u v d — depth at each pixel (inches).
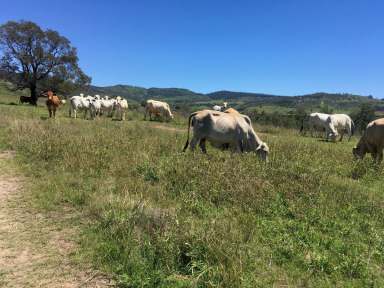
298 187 340.8
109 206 270.1
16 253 211.5
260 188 322.7
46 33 2048.5
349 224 279.3
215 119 452.1
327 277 205.9
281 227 261.6
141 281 182.9
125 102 1122.7
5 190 314.3
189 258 205.5
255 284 189.0
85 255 209.9
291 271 207.9
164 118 1121.4
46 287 181.8
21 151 446.6
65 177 346.0
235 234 236.7
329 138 938.1
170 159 395.9
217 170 354.0
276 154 510.6
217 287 180.9
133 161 393.7
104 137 517.3
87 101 1043.9
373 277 207.9
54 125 633.6
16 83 2090.3
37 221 254.4
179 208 282.0
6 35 1993.1
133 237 224.1
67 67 2158.0
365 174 438.3
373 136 515.2
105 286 184.9
